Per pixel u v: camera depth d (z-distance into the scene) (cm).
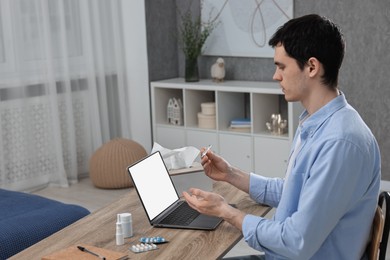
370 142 189
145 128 597
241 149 534
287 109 546
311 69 191
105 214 241
